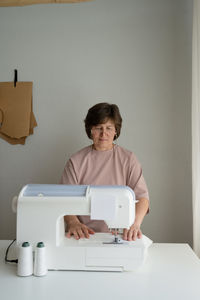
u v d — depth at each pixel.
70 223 1.59
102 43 2.28
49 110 2.31
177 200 2.25
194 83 1.98
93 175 1.86
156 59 2.26
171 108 2.25
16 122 2.27
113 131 1.82
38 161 2.32
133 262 1.32
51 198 1.36
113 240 1.42
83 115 2.29
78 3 2.29
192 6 2.23
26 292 1.15
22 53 2.31
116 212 1.34
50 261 1.34
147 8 2.26
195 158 1.96
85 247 1.33
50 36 2.30
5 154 2.32
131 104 2.27
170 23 2.25
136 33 2.27
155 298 1.10
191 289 1.17
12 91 2.29
